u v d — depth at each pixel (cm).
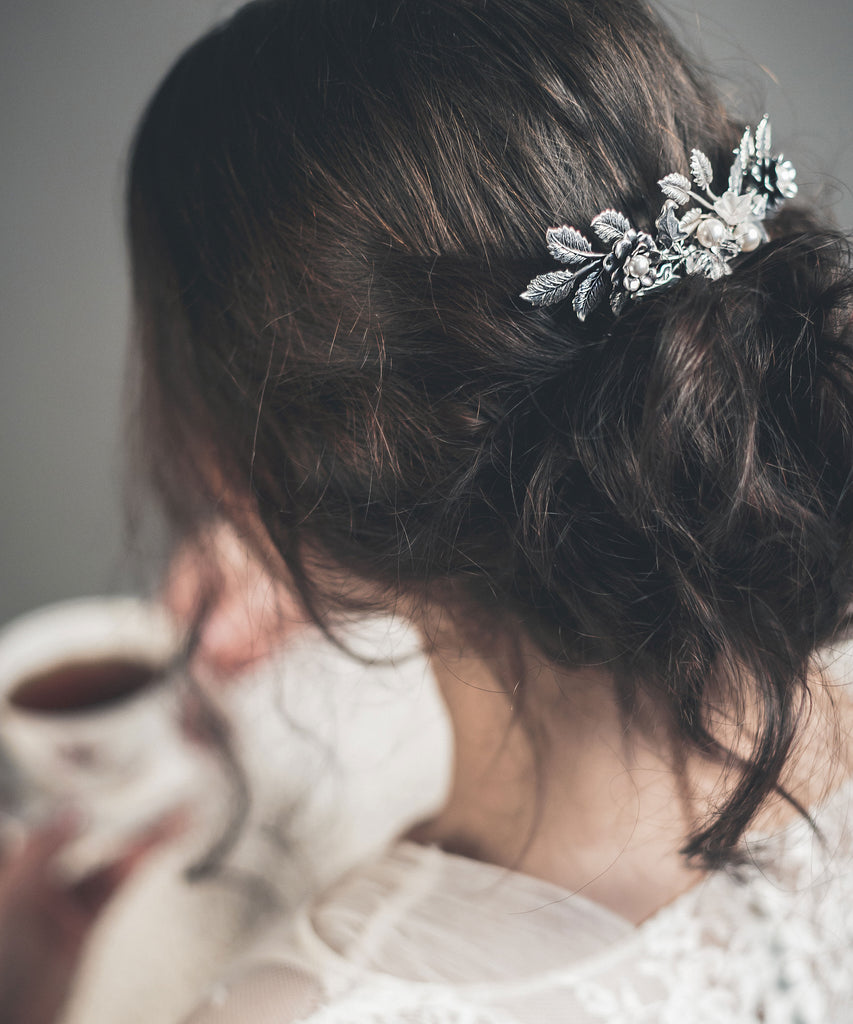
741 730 49
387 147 47
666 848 50
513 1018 47
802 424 47
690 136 49
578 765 50
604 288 47
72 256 120
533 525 47
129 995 70
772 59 99
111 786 75
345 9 48
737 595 47
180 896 75
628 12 49
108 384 126
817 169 69
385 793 79
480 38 47
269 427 49
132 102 113
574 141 47
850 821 52
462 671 52
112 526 130
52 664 76
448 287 47
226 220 49
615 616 47
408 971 48
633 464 46
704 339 46
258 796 77
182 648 70
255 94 48
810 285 48
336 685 77
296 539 51
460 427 47
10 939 70
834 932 50
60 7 108
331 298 48
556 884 51
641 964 49
